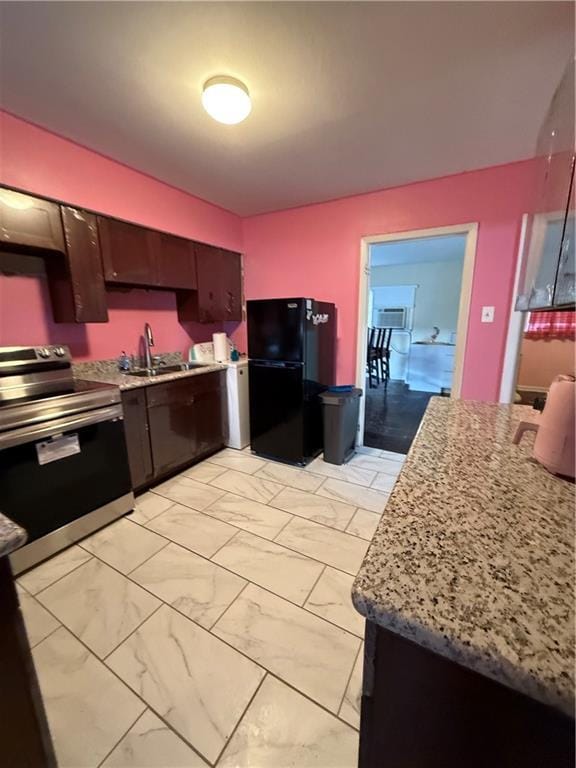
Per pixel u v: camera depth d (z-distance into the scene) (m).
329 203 3.09
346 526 2.08
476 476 0.86
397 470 2.87
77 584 1.62
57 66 1.48
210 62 1.47
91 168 2.23
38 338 2.16
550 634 0.43
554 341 2.89
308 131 1.98
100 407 1.98
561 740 0.41
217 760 0.99
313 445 3.10
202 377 2.92
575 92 0.97
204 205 3.11
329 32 1.32
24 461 1.65
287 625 1.41
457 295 6.42
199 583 1.63
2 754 0.72
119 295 2.67
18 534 0.67
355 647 1.32
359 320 3.14
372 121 1.90
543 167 1.37
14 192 1.78
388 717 0.54
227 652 1.30
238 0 1.18
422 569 0.54
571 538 0.61
